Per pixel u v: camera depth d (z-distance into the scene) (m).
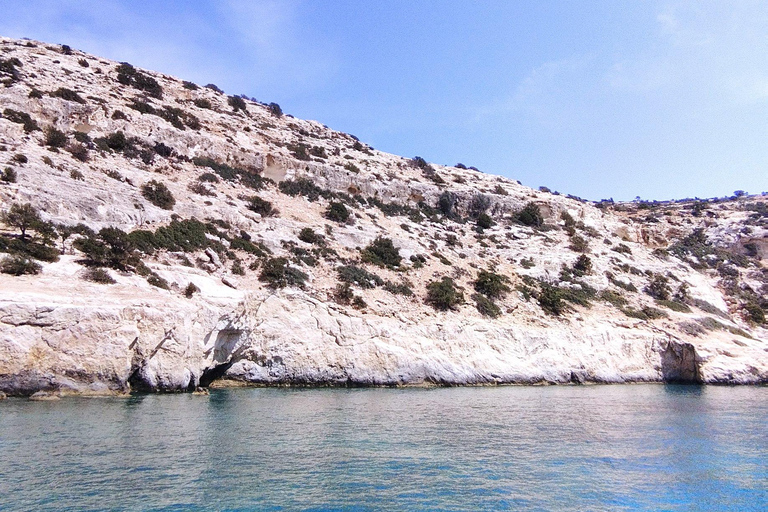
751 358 52.50
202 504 12.55
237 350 34.66
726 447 20.53
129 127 54.09
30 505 11.88
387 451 18.05
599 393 38.88
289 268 43.19
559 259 65.94
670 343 51.53
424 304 47.19
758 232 88.94
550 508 13.36
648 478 16.16
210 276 37.19
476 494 14.12
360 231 57.88
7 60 54.62
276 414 24.17
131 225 39.22
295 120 90.88
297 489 13.90
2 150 38.62
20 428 18.25
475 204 76.94
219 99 79.94
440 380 40.16
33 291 25.36
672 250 83.44
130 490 13.08
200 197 49.50
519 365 44.25
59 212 35.22
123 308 26.81
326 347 37.41
